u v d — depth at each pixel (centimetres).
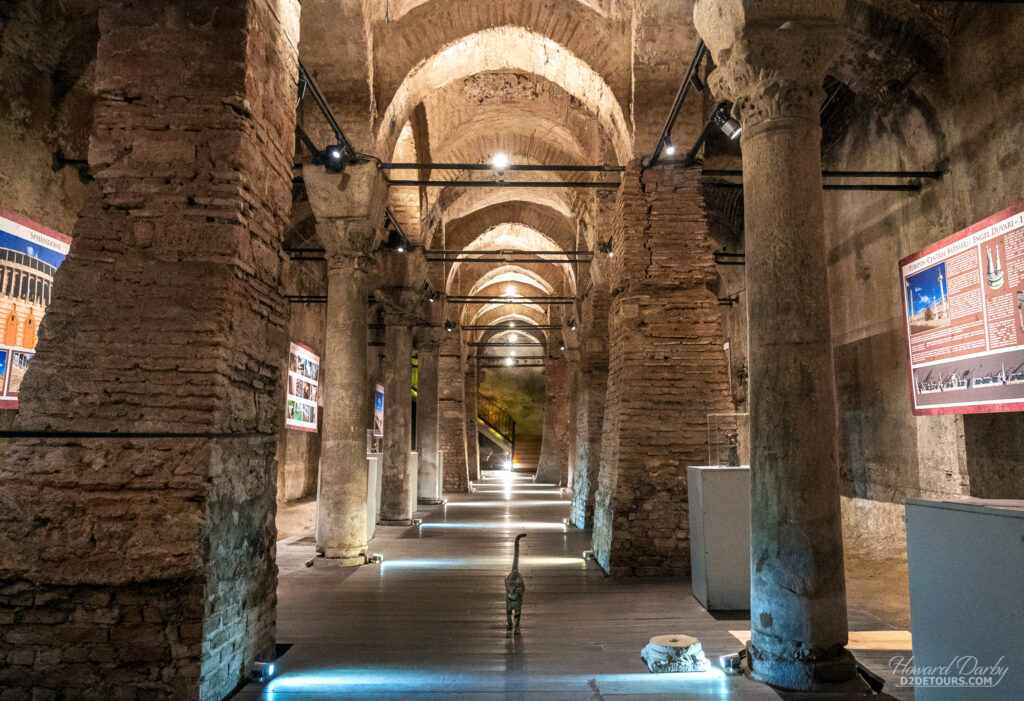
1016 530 282
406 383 1480
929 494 895
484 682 477
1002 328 709
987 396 735
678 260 926
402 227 1443
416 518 1530
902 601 706
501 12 995
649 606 700
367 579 846
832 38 498
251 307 484
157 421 425
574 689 464
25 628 405
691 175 944
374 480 1248
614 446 923
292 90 564
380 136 965
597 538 986
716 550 691
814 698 441
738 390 1479
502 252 1595
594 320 1505
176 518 411
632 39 944
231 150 460
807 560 464
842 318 1145
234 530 458
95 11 835
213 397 430
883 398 1013
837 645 465
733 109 538
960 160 815
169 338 437
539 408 3906
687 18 920
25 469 416
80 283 441
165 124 462
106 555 407
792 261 486
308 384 1744
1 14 778
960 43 805
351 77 933
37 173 843
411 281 1466
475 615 666
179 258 448
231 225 454
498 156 961
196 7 471
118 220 452
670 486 872
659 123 947
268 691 458
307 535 1240
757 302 497
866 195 1052
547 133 1441
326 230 962
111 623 405
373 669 505
